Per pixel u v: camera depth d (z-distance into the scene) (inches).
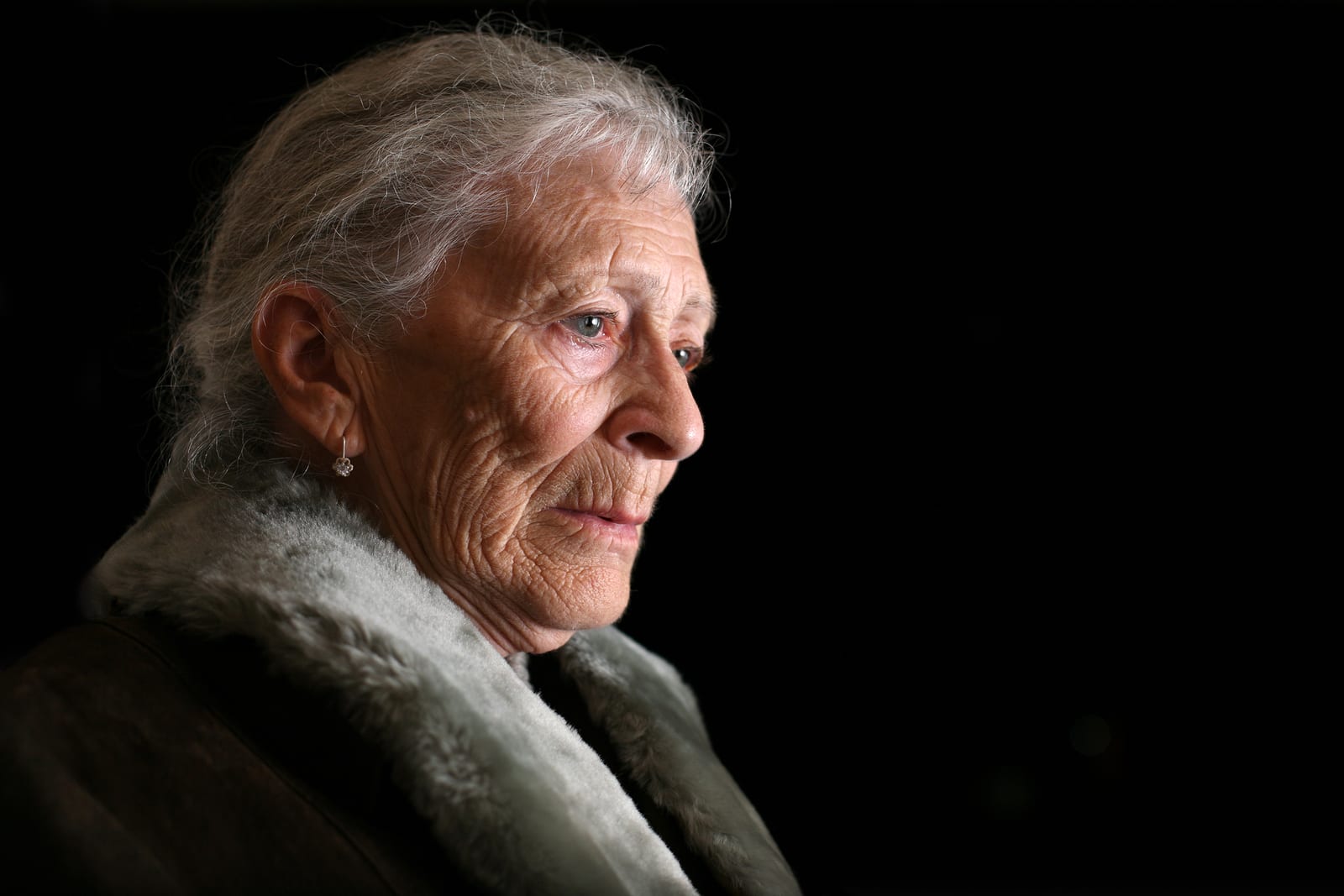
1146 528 139.6
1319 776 135.8
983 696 142.3
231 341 36.7
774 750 144.0
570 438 35.0
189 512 33.4
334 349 35.2
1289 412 136.0
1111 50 132.0
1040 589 141.8
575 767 30.8
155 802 26.8
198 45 117.0
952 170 137.6
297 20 118.5
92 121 112.0
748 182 137.6
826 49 132.4
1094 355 139.4
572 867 27.1
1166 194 135.9
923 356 141.9
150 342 113.3
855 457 143.9
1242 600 138.3
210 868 26.3
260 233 36.7
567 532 36.3
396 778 26.8
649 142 36.7
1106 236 137.6
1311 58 129.7
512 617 37.5
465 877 26.7
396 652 28.2
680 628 146.2
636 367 36.4
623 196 35.9
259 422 36.6
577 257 34.5
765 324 142.3
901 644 144.3
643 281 35.8
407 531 35.9
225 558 30.4
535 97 35.8
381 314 34.5
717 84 133.6
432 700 27.7
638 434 36.3
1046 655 141.7
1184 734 138.6
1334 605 136.3
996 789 140.1
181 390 41.3
